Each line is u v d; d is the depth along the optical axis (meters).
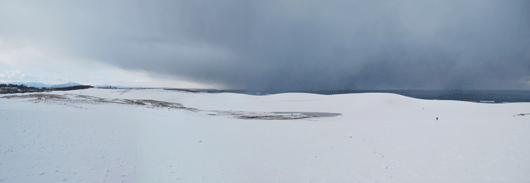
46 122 13.86
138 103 41.56
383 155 10.09
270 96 59.34
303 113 36.06
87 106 25.88
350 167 9.09
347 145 12.08
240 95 65.19
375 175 8.16
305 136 14.84
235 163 9.70
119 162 8.90
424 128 13.52
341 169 8.93
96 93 66.56
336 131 15.70
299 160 10.14
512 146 9.16
